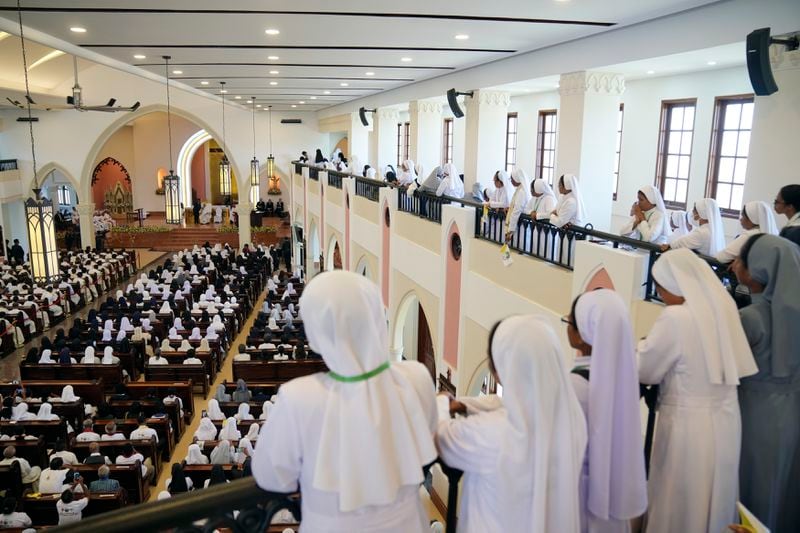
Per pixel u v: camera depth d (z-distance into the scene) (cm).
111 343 1534
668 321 262
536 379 195
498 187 1001
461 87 1421
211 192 3862
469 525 211
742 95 970
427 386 204
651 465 274
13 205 2853
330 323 178
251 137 3030
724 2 714
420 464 184
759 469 280
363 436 176
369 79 1647
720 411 260
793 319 268
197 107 2952
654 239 707
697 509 258
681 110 1113
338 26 916
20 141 2830
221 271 2434
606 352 228
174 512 190
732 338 262
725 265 478
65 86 2731
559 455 198
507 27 901
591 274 693
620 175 1268
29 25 912
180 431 1270
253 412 1246
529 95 1524
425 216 1263
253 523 204
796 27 627
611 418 229
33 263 820
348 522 181
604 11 786
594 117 989
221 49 1154
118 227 3180
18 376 1542
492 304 950
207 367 1498
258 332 1644
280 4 777
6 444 1051
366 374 181
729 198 1026
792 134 641
